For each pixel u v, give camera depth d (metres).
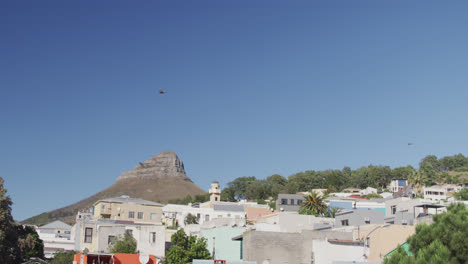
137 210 96.38
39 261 54.62
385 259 27.81
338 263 38.53
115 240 68.25
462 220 27.02
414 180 165.88
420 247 27.20
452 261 24.91
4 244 55.28
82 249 69.19
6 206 57.81
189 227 78.50
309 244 45.97
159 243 70.56
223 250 56.31
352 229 50.19
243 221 69.56
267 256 44.78
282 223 66.69
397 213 55.56
